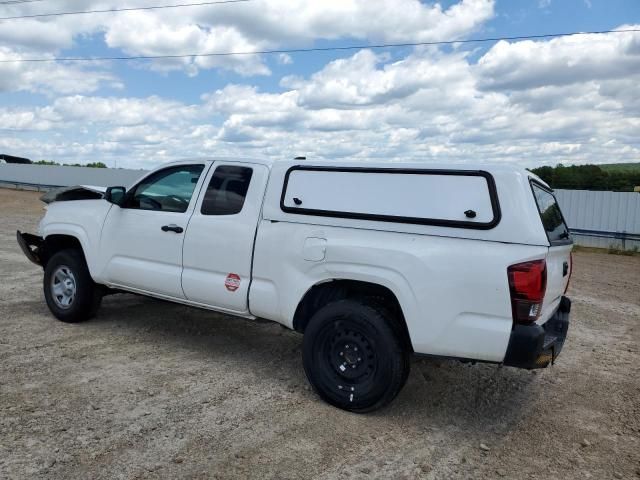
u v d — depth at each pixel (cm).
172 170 546
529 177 395
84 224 595
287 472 331
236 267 479
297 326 456
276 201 464
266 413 412
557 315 468
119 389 439
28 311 664
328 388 426
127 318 655
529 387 506
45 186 3678
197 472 324
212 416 401
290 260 447
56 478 307
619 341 685
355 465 345
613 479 347
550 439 401
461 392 484
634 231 1850
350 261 416
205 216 505
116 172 3650
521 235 370
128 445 350
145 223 544
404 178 412
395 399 459
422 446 377
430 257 388
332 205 437
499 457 369
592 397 490
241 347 573
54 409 394
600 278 1201
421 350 394
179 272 517
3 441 344
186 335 602
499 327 369
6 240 1329
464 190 389
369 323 404
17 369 469
